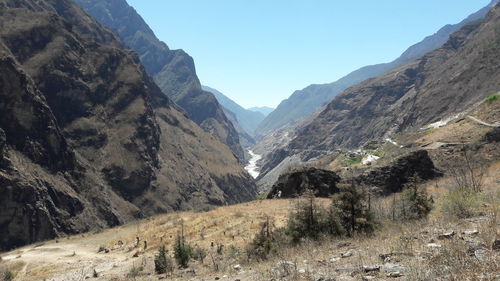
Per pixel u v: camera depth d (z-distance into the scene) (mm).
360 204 17344
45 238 84188
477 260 6453
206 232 29188
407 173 38906
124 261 26141
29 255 35531
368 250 9812
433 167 40625
